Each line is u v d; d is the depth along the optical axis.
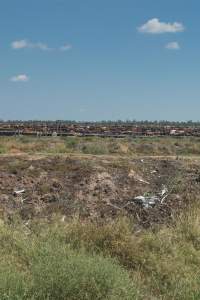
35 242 10.06
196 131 91.50
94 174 15.31
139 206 13.66
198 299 8.71
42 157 18.70
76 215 12.26
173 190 14.88
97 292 7.75
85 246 10.32
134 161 18.06
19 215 12.68
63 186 14.49
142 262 10.05
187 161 18.69
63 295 7.70
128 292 7.98
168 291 9.13
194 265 10.23
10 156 18.81
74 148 38.59
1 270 7.95
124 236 10.64
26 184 14.53
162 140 54.81
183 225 12.02
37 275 7.95
